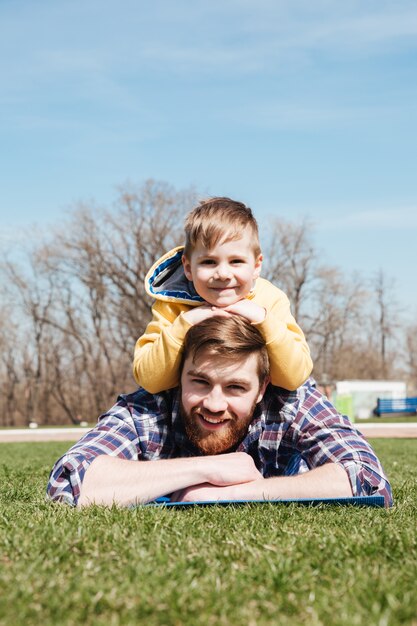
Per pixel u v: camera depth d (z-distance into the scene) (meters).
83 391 53.59
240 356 4.01
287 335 4.15
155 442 4.50
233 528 3.39
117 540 3.07
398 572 2.61
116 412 4.56
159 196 45.59
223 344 3.97
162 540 3.08
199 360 4.04
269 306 4.48
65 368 52.19
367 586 2.40
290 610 2.25
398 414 46.62
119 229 45.97
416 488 5.51
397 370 63.22
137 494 4.05
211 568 2.64
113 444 4.40
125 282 46.56
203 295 4.20
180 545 2.98
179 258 4.50
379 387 46.62
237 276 4.12
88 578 2.53
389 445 14.59
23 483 6.23
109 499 4.05
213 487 4.14
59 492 4.21
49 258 45.94
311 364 4.42
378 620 2.12
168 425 4.52
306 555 2.86
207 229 4.09
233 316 4.07
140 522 3.48
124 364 51.16
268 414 4.43
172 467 4.13
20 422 55.00
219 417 4.14
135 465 4.16
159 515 3.63
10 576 2.52
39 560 2.71
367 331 61.25
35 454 12.53
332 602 2.29
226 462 4.17
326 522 3.60
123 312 47.31
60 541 3.02
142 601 2.28
